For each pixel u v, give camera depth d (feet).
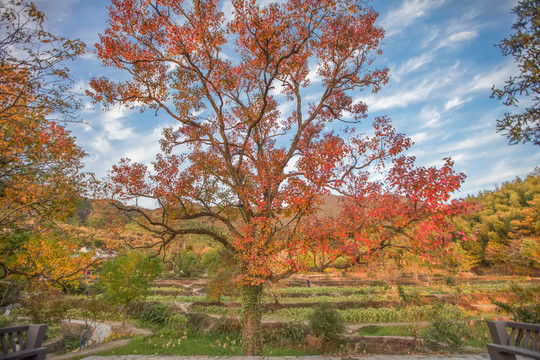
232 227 40.96
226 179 46.01
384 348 41.16
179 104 42.24
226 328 57.93
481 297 80.02
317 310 48.39
